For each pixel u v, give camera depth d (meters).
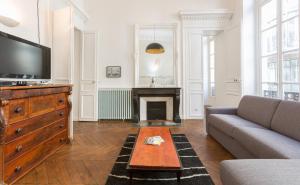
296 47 3.48
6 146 1.96
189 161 2.68
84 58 5.62
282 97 3.87
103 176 2.28
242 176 1.26
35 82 3.15
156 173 2.31
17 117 2.12
